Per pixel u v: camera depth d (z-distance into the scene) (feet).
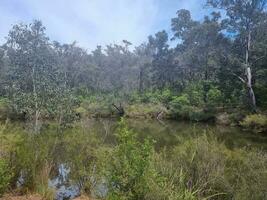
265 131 79.05
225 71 111.24
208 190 20.29
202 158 22.38
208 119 112.16
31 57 81.97
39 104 50.52
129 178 17.13
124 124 18.45
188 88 144.66
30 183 24.76
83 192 25.14
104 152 21.43
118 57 258.37
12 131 28.63
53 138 29.66
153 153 21.98
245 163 21.98
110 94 152.66
